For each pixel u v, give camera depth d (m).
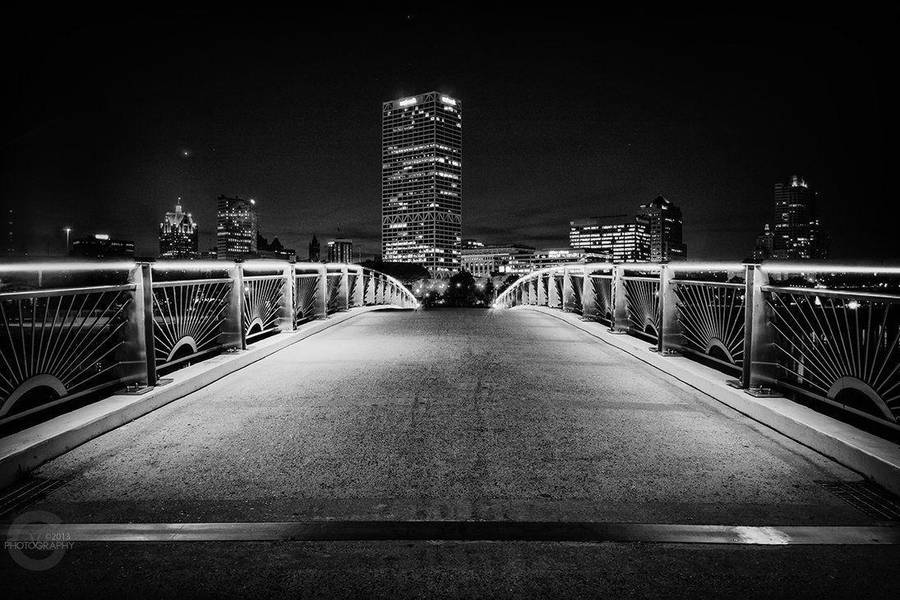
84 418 4.59
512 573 2.64
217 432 4.76
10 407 4.25
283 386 6.47
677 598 2.46
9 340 4.27
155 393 5.50
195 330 7.02
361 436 4.65
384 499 3.44
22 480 3.75
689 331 7.41
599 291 12.28
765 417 5.00
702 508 3.33
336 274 15.18
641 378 6.95
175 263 6.34
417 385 6.50
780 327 5.37
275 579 2.60
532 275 20.98
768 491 3.57
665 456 4.20
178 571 2.67
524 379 6.84
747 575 2.63
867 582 2.58
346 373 7.20
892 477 3.53
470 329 12.30
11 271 4.25
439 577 2.61
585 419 5.16
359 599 2.45
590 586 2.54
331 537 2.97
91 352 5.06
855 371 4.48
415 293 137.38
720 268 5.95
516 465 4.01
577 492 3.55
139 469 3.93
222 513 3.26
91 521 3.17
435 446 4.41
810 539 2.97
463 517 3.20
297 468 3.95
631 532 3.03
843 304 4.63
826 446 4.21
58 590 2.52
